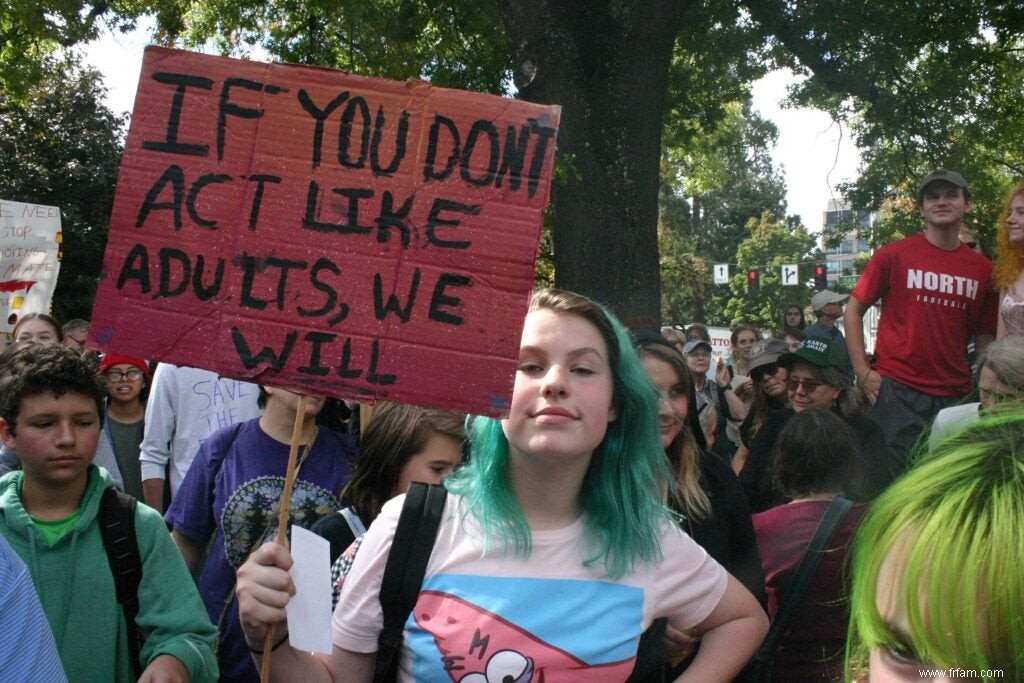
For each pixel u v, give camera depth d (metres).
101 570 2.80
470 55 13.84
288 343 2.34
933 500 1.11
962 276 5.96
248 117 2.39
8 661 2.03
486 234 2.34
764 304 59.16
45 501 2.85
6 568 2.08
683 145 19.20
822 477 3.48
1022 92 14.98
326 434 3.91
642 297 10.45
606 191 10.38
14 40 14.62
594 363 2.29
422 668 2.20
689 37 15.09
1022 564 1.01
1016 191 5.55
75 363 2.87
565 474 2.30
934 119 15.02
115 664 2.80
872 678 1.18
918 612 1.08
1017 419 1.18
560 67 10.30
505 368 2.29
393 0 13.12
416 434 3.24
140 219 2.37
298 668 2.19
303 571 2.14
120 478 5.65
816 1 13.88
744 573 3.31
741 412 9.05
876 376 6.12
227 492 3.71
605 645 2.20
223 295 2.36
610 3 10.29
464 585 2.24
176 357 2.34
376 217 2.36
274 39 15.25
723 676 2.37
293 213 2.37
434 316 2.32
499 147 2.36
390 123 2.38
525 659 2.16
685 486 3.32
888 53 14.14
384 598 2.26
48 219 8.52
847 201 16.91
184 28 15.18
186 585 2.90
